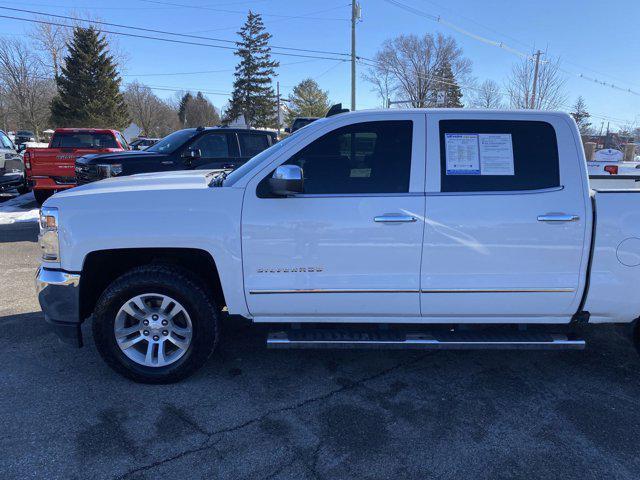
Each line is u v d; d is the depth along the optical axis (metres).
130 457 2.76
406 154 3.43
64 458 2.75
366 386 3.59
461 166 3.42
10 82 54.72
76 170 8.70
